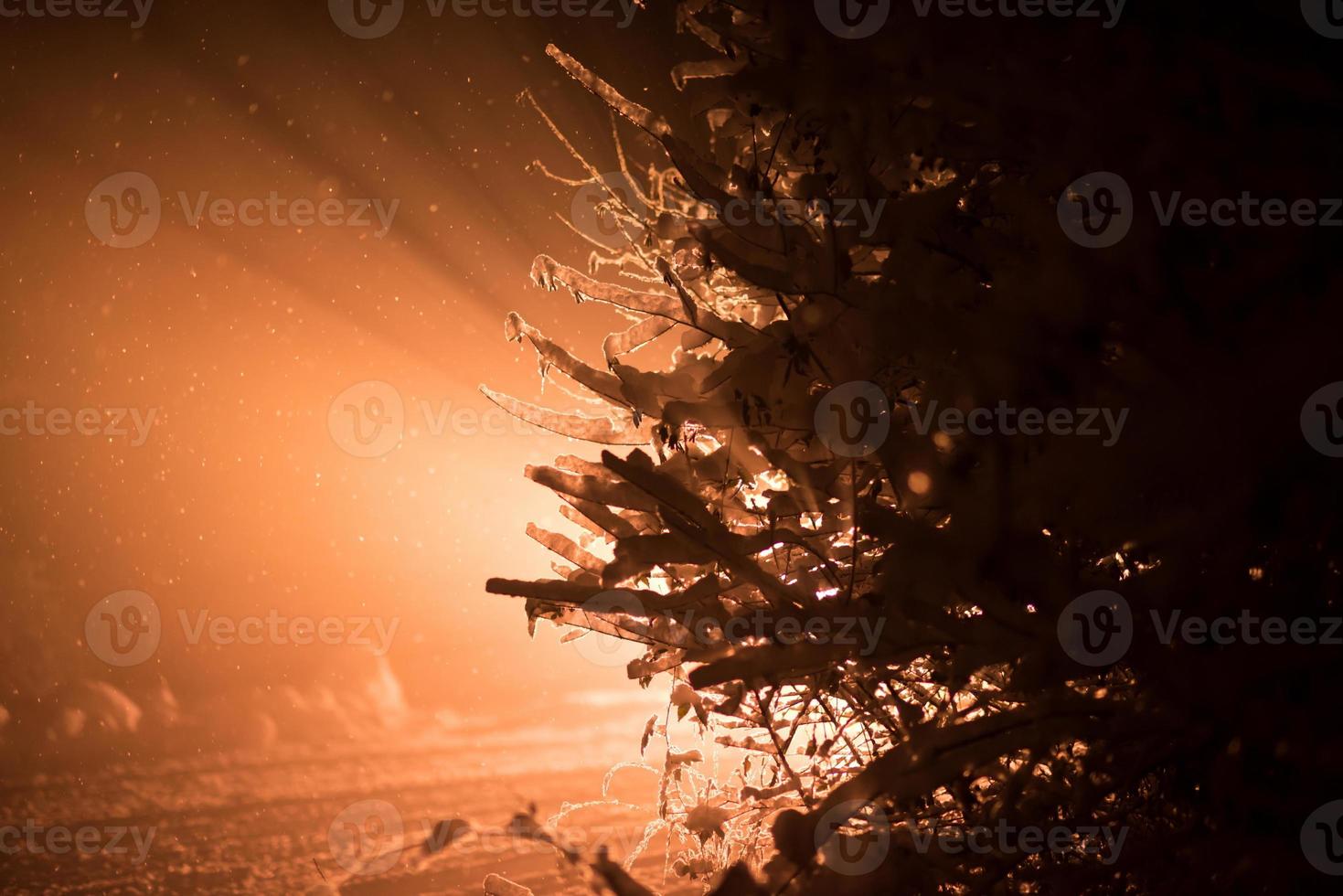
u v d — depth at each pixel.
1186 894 2.81
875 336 2.90
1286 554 2.81
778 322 2.97
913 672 3.01
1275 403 2.78
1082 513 2.82
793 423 2.95
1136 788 2.94
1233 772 2.76
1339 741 2.72
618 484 3.00
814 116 3.03
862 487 2.95
